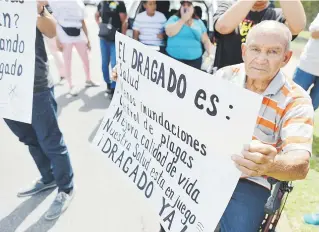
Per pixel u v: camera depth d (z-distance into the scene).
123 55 1.73
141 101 1.64
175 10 4.06
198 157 1.38
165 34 4.02
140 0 4.05
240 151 1.20
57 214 2.54
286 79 1.55
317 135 3.82
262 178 1.69
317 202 2.73
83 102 4.71
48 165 2.72
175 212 1.48
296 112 1.43
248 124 1.14
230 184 1.26
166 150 1.54
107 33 4.42
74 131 3.87
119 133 1.85
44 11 2.12
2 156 3.31
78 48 4.95
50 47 5.25
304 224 2.49
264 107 1.53
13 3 1.97
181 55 3.82
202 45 3.92
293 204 2.71
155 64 1.50
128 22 4.25
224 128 1.23
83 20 4.84
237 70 1.75
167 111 1.49
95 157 3.36
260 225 1.62
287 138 1.37
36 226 2.47
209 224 1.33
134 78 1.67
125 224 2.51
